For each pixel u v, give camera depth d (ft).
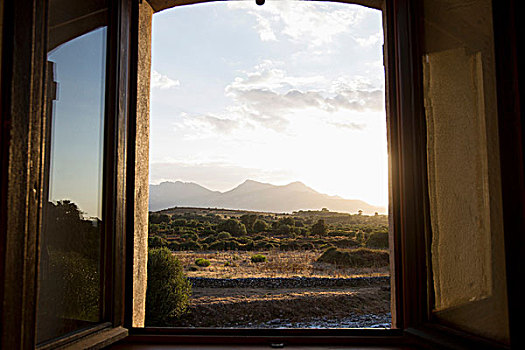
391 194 6.88
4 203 3.70
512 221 3.98
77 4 5.54
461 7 5.25
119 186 6.37
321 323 20.31
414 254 6.15
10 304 3.72
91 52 5.92
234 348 5.92
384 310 21.33
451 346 4.93
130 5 7.04
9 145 3.75
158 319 21.02
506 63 4.12
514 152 4.01
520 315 3.87
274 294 22.17
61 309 5.08
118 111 6.39
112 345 6.02
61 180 5.20
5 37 3.79
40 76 4.33
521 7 4.01
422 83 6.32
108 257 6.13
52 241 4.95
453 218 5.46
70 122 5.41
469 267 5.07
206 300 21.89
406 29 6.56
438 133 5.89
